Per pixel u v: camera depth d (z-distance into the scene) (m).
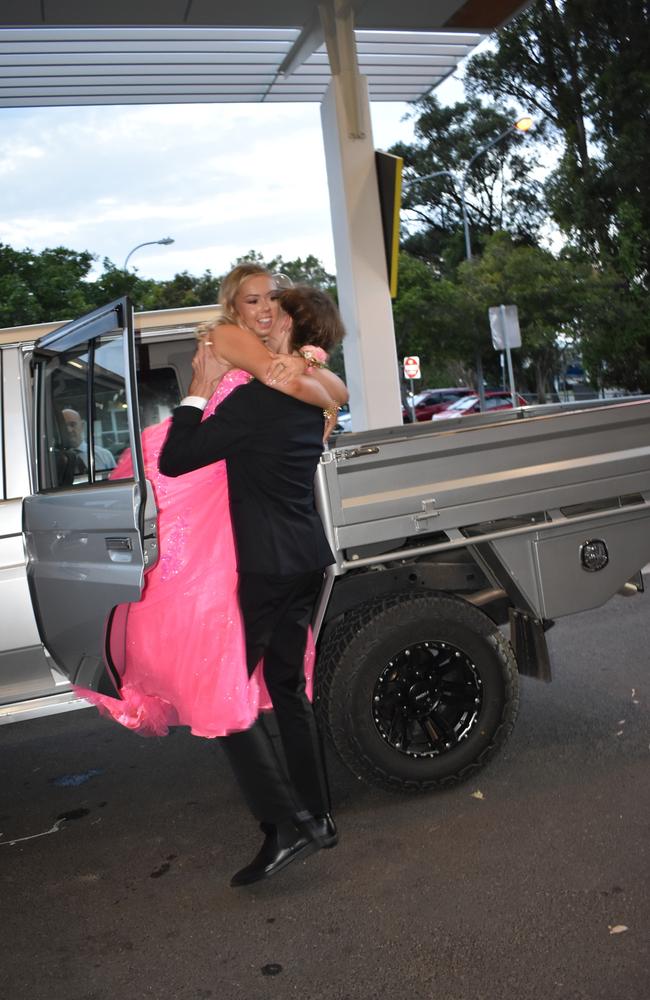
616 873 2.97
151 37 10.02
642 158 31.44
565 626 5.78
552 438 3.79
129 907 3.12
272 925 2.91
